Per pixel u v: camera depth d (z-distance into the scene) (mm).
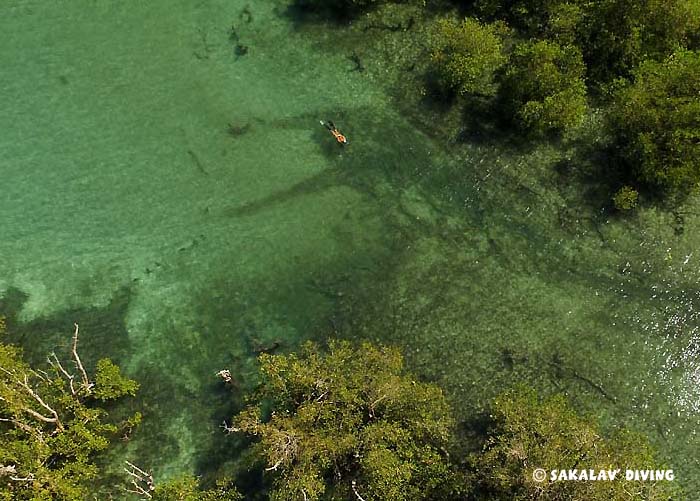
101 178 27406
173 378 24156
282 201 26656
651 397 23094
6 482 21094
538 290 24797
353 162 27188
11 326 25094
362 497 21047
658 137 25375
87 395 23078
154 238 26328
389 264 25438
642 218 25641
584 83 27984
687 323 24047
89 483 22797
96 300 25469
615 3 27094
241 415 21266
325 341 24406
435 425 21688
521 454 20109
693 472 22062
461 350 24062
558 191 26344
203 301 25234
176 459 23016
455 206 26312
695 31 27500
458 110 28047
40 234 26578
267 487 22328
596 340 23984
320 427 21203
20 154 27906
